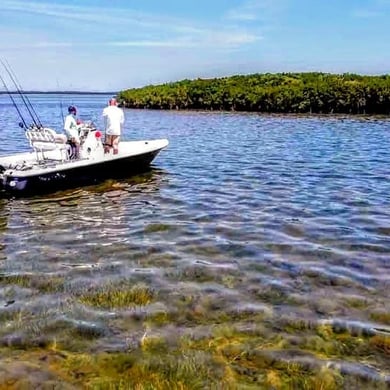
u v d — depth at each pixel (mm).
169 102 73938
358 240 8266
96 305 5828
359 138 25781
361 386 4305
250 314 5629
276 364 4637
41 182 11797
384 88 53375
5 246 8070
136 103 78938
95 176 13125
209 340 5062
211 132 30688
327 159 17828
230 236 8531
